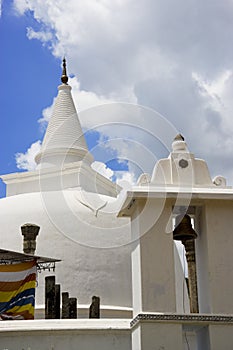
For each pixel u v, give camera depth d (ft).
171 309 34.60
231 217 36.42
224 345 33.81
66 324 48.03
